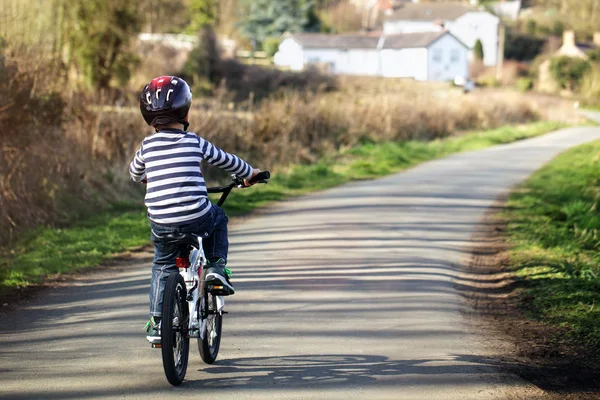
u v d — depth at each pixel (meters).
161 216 5.25
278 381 5.61
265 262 9.90
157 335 5.45
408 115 29.44
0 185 11.59
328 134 23.73
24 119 12.54
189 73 51.75
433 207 14.59
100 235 11.66
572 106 61.53
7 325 7.16
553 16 101.19
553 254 10.30
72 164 13.57
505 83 77.81
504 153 27.66
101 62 36.19
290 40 87.38
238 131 19.81
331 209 14.31
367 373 5.80
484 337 6.82
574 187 17.50
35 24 15.71
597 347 6.51
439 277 9.18
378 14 114.81
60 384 5.52
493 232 12.23
